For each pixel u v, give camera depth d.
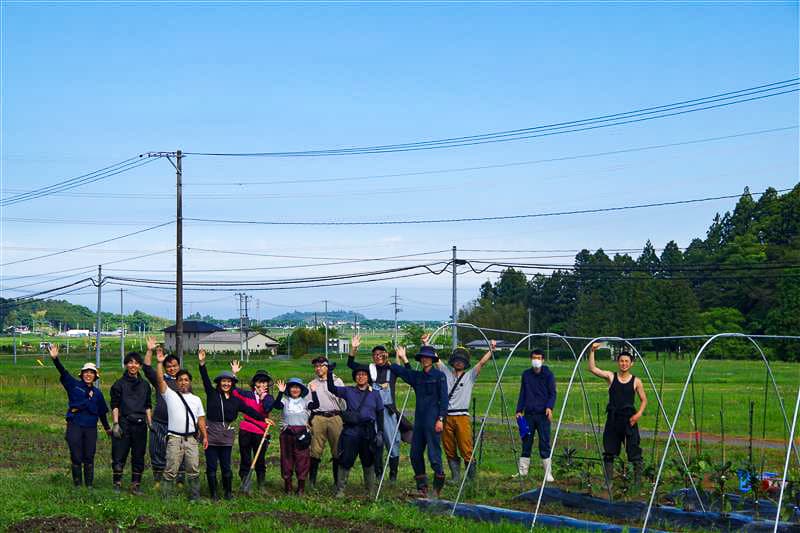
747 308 91.00
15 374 62.12
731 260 94.06
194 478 12.51
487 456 18.25
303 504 11.76
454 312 43.41
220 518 10.77
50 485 13.33
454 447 13.80
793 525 10.30
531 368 14.22
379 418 13.33
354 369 13.14
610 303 105.75
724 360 81.25
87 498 12.00
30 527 10.16
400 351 13.10
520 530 10.26
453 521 10.93
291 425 13.20
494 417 28.47
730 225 113.88
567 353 82.38
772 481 12.56
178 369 13.12
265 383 13.44
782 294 82.75
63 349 127.00
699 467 11.97
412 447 12.79
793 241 93.06
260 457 13.33
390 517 10.88
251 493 13.05
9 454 18.86
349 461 12.86
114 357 98.62
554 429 24.55
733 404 32.69
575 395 37.25
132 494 12.52
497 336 102.62
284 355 126.31
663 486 13.48
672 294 91.19
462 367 13.85
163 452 13.38
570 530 10.38
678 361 76.19
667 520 11.25
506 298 122.94
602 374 13.41
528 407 14.13
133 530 10.34
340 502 12.13
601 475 15.09
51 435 23.47
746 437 23.17
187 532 10.24
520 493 13.36
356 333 13.17
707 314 89.50
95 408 13.24
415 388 12.84
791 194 98.56
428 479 14.81
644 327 92.12
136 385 13.16
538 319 111.06
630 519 11.58
